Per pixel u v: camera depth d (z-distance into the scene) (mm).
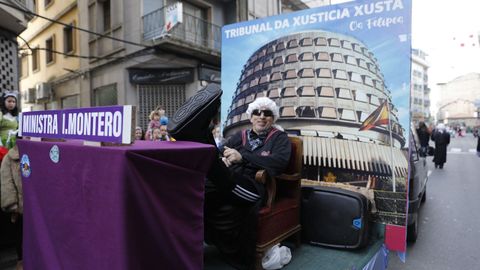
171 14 10109
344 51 2822
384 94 2656
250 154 2340
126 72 11594
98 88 12922
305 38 3006
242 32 3367
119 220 1176
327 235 2533
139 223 1224
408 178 2588
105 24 12602
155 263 1291
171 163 1341
